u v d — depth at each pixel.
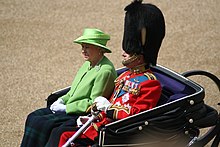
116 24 36.16
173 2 41.09
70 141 15.14
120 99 15.98
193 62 29.44
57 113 17.25
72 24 36.28
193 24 36.12
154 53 16.02
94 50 17.23
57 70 28.42
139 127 14.90
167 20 36.88
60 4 40.84
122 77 16.72
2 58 30.19
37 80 27.02
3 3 41.06
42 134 16.23
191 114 15.55
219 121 16.80
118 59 29.86
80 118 15.93
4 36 33.97
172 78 17.41
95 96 16.91
